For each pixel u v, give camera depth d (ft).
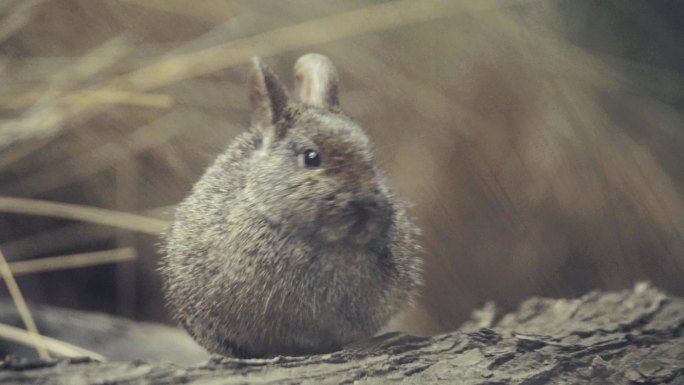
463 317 14.57
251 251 13.19
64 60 14.16
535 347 13.04
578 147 14.74
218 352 13.25
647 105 15.49
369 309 13.23
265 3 14.47
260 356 13.24
